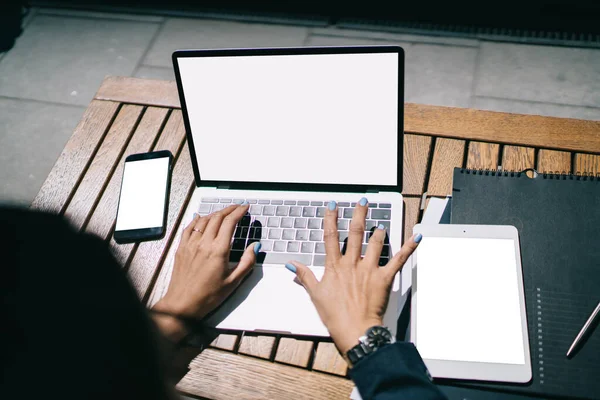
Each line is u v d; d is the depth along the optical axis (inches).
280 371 34.4
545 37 86.5
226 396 33.8
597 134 42.2
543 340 32.2
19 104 89.6
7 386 13.7
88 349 14.5
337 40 91.6
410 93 83.3
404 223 39.6
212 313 36.1
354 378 28.5
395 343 29.2
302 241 38.0
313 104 37.8
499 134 43.3
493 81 82.9
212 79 38.1
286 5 97.3
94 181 44.9
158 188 43.1
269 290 36.4
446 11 91.2
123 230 41.3
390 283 32.9
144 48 95.1
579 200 36.6
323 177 40.0
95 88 90.7
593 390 30.5
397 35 90.8
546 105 79.1
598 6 84.8
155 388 16.1
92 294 14.7
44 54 96.0
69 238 15.1
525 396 31.0
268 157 40.2
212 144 40.3
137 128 47.6
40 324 14.1
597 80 80.8
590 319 31.9
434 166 42.4
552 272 34.2
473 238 35.3
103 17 100.8
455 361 31.9
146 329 16.2
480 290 33.6
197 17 98.7
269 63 37.0
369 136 38.2
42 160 82.6
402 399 26.4
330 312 31.9
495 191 37.6
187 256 36.7
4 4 104.6
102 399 14.6
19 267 14.3
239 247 38.1
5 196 78.7
